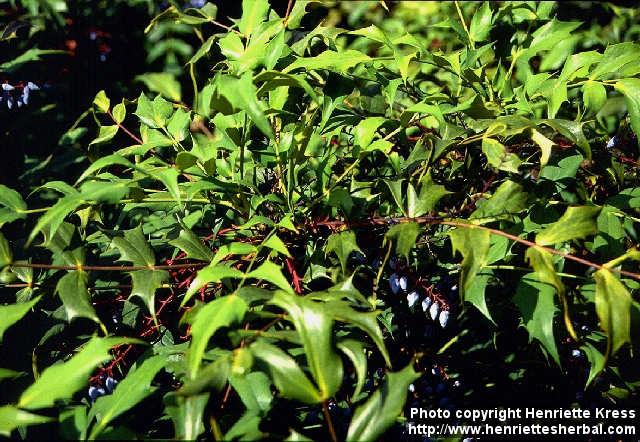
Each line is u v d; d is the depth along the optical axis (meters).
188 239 1.00
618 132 1.11
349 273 1.00
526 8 1.22
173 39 1.88
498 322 1.10
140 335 1.02
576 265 1.08
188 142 1.23
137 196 1.02
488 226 0.99
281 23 1.11
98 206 1.10
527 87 1.10
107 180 1.12
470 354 1.12
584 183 1.11
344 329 1.05
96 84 1.89
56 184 1.00
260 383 0.89
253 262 0.99
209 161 1.01
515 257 1.01
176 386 1.00
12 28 1.61
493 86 1.19
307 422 1.01
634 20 2.13
